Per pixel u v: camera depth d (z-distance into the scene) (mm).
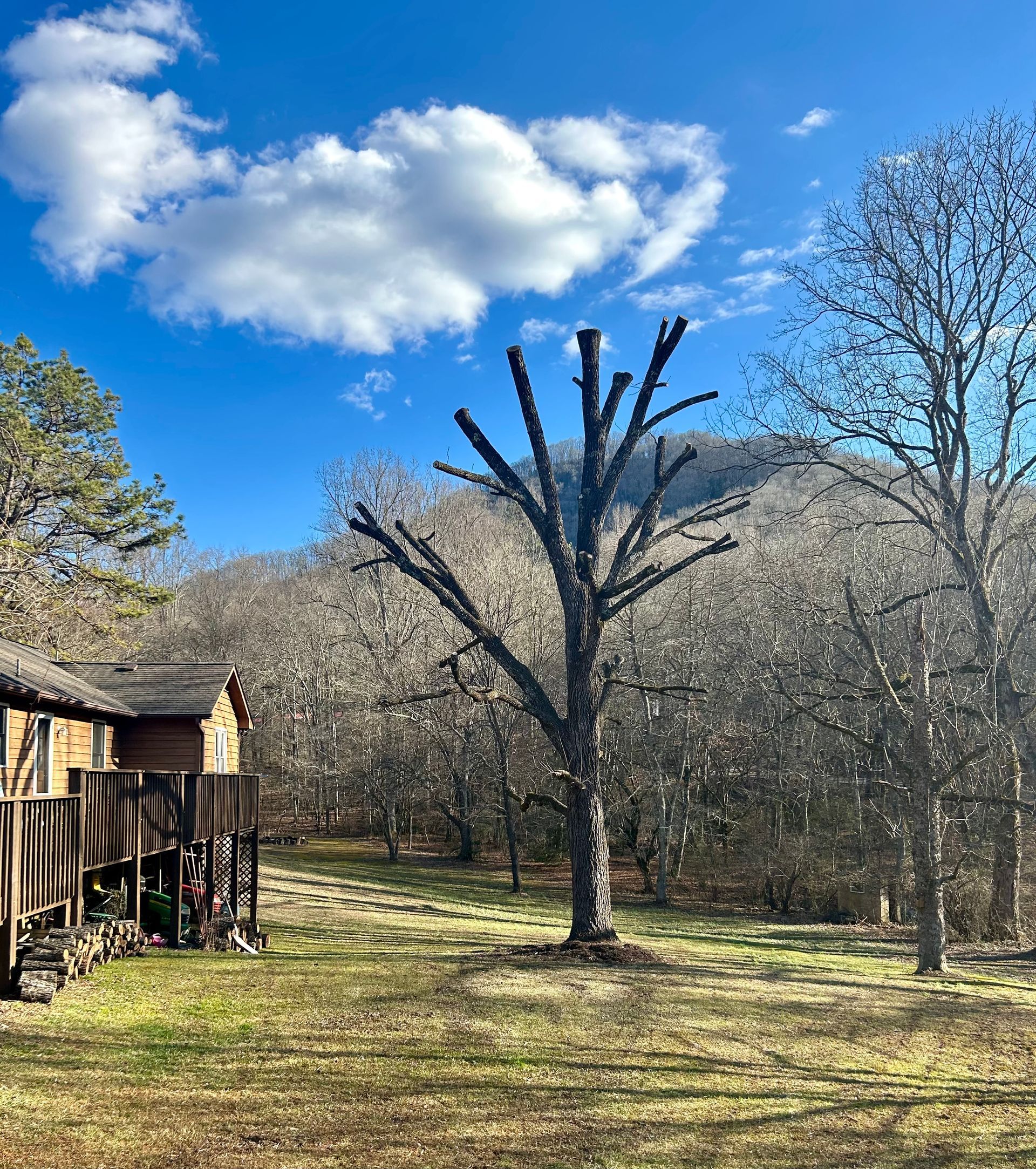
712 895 31906
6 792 13695
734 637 31969
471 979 10672
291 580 72125
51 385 27781
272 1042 7734
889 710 20000
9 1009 8070
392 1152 5816
